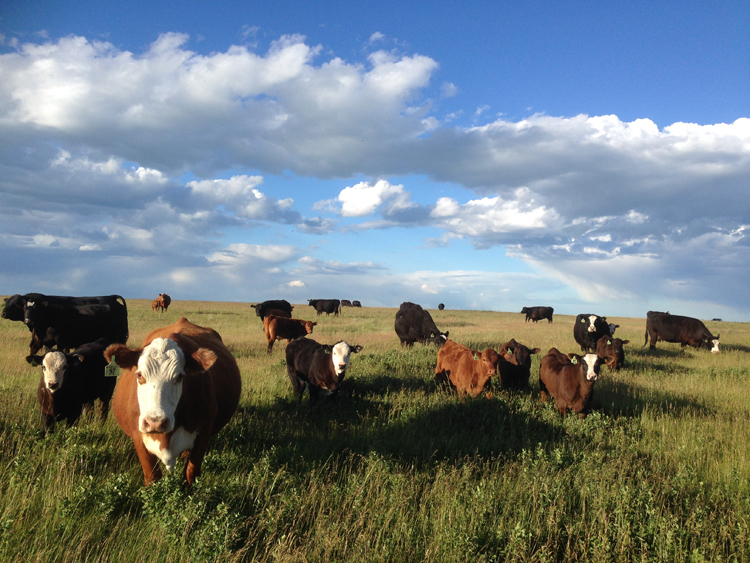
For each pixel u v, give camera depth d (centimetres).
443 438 655
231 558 354
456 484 497
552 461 558
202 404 464
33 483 456
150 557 360
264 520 401
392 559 372
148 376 407
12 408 677
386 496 470
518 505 451
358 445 626
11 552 350
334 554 374
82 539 365
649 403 915
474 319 3922
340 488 480
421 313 1764
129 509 425
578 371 806
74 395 634
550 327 3002
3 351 1313
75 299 1279
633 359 1557
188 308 3919
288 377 1048
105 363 686
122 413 479
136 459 536
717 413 846
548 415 788
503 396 890
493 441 659
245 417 704
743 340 2480
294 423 715
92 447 519
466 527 405
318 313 4112
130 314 2894
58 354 603
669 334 1998
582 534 416
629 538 398
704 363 1576
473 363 911
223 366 564
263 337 1961
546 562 367
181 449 442
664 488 502
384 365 1195
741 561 394
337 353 812
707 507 471
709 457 616
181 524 382
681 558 380
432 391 961
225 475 500
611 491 484
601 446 651
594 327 1714
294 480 484
